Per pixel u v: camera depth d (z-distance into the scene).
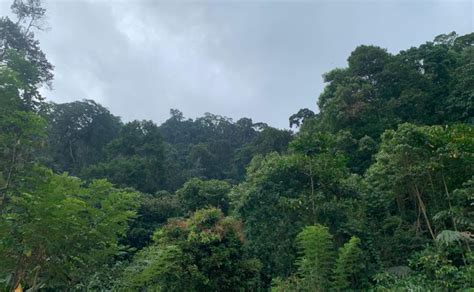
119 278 8.27
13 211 5.93
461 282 9.76
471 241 10.70
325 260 10.52
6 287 5.53
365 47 25.98
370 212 14.48
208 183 22.77
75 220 5.89
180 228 11.84
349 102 23.09
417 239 12.93
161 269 9.65
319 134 14.18
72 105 40.25
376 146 19.66
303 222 12.87
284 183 13.79
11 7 26.69
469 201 11.48
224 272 11.16
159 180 32.12
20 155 6.73
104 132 39.84
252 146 38.41
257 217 13.45
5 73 7.00
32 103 8.64
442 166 11.84
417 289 9.98
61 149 36.88
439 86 22.94
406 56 25.56
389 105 22.38
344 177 14.15
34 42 25.92
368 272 11.73
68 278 6.32
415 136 12.23
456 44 28.73
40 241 5.50
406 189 13.58
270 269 12.80
